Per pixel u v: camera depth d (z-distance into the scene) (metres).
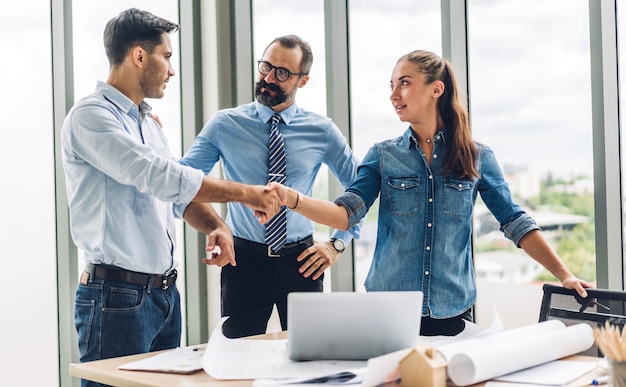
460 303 2.36
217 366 1.74
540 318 2.19
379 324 1.70
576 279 2.18
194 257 3.94
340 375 1.60
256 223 2.95
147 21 2.50
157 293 2.46
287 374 1.64
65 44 3.58
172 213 2.60
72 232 2.45
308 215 2.38
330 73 3.62
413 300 1.71
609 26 2.81
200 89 4.00
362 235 3.60
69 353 3.56
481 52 3.18
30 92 3.48
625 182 2.86
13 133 3.41
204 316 3.96
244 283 2.97
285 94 2.97
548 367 1.72
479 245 3.19
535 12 3.02
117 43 2.48
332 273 3.63
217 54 3.93
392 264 2.38
